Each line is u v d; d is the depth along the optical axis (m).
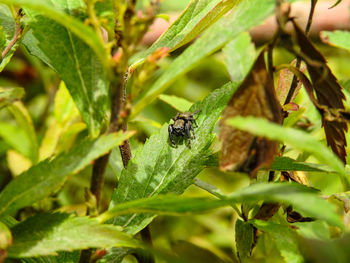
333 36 0.13
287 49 0.10
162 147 0.13
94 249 0.12
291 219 0.14
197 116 0.13
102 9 0.11
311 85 0.10
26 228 0.10
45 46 0.11
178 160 0.13
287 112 0.13
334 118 0.11
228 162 0.10
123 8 0.10
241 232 0.14
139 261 0.14
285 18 0.10
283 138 0.08
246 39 0.11
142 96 0.10
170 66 0.10
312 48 0.10
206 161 0.13
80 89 0.11
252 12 0.10
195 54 0.10
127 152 0.14
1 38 0.13
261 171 0.14
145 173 0.13
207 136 0.13
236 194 0.10
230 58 0.11
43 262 0.12
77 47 0.11
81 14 0.11
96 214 0.10
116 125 0.10
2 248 0.09
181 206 0.10
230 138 0.10
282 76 0.14
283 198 0.09
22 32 0.14
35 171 0.10
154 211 0.10
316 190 0.11
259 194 0.09
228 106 0.10
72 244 0.10
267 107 0.10
